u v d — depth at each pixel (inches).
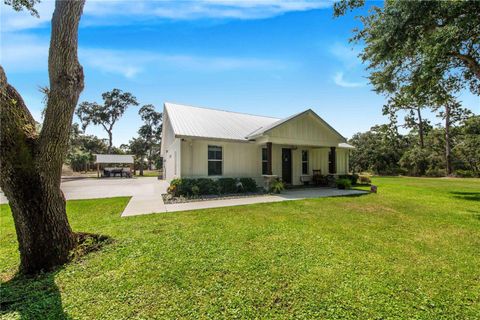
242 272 111.0
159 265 118.9
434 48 305.0
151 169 1947.6
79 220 216.5
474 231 180.2
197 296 91.6
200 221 208.8
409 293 93.7
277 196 367.9
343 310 82.6
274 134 414.9
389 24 344.5
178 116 450.0
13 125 112.5
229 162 432.1
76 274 110.5
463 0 271.0
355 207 274.7
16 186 114.0
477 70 366.0
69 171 1347.2
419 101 426.6
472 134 1024.2
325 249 140.7
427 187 526.3
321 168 565.6
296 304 86.4
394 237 164.6
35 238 117.9
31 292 96.3
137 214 242.1
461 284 100.9
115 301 88.7
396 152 1251.2
